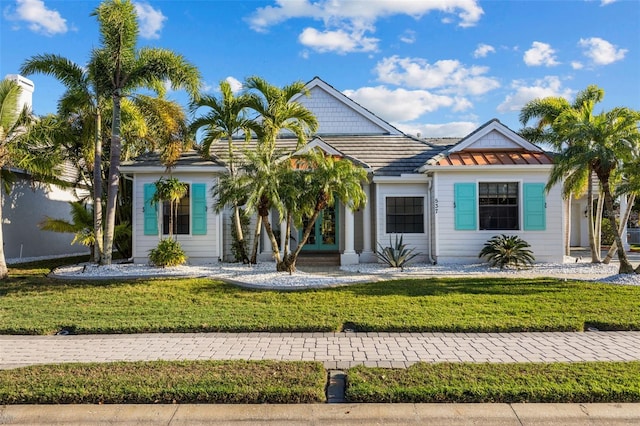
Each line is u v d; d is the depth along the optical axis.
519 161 14.82
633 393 4.45
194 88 13.57
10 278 12.48
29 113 14.05
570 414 4.24
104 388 4.63
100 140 14.35
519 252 13.80
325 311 8.27
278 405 4.47
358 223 17.17
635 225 29.34
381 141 18.75
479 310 8.23
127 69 13.37
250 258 15.69
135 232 15.02
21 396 4.52
